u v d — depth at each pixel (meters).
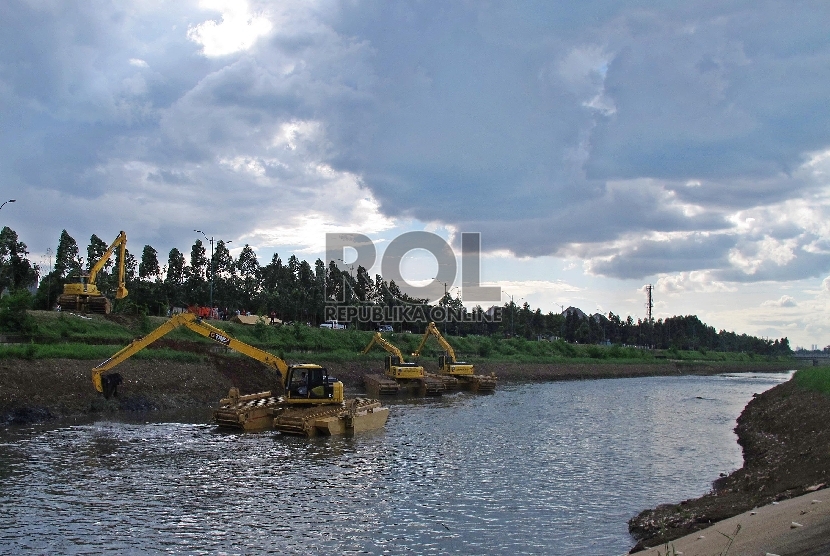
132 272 83.56
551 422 40.72
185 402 42.25
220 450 27.81
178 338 60.81
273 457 26.66
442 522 18.28
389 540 16.62
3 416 33.22
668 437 34.97
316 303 101.00
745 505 17.27
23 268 72.12
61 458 25.19
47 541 15.86
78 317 55.06
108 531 16.70
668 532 16.06
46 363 38.94
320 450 28.48
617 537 17.03
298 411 33.72
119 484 21.48
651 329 183.50
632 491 22.27
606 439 33.91
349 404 35.47
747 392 71.06
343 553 15.58
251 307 94.56
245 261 95.69
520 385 79.31
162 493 20.50
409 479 23.44
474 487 22.48
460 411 46.44
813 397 38.69
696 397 63.34
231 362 51.12
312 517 18.42
